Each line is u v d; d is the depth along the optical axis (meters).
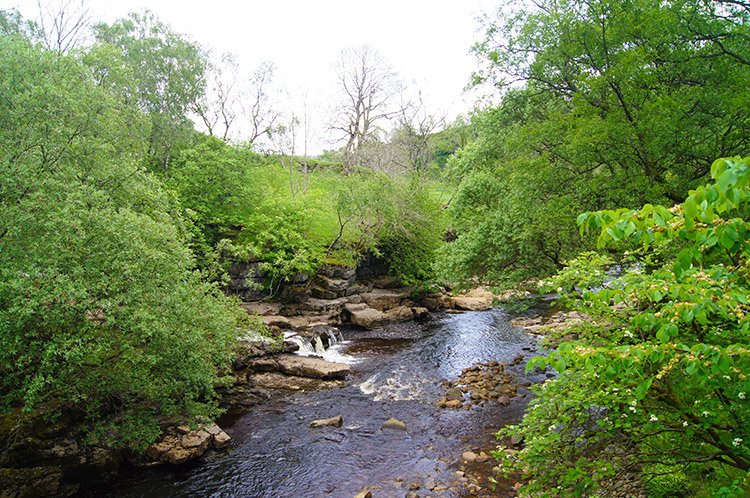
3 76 12.02
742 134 13.10
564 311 30.05
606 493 8.62
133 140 18.55
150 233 12.16
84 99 13.02
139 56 31.83
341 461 13.08
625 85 14.23
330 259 32.53
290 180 38.88
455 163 36.62
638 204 13.16
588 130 13.99
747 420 6.27
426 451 13.56
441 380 19.56
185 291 12.70
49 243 10.31
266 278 29.28
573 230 16.23
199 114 39.38
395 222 33.31
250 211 31.88
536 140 16.55
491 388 18.36
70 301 10.62
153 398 12.09
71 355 10.08
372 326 28.78
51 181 10.92
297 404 17.19
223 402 16.88
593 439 7.49
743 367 4.59
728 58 13.45
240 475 12.39
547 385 8.21
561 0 16.88
